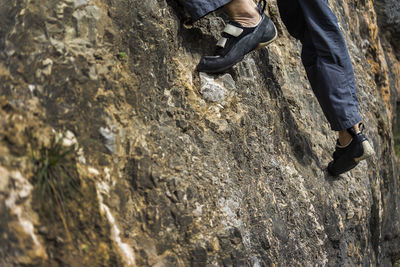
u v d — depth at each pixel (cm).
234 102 188
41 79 132
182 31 189
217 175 161
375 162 301
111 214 130
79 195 124
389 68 485
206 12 175
